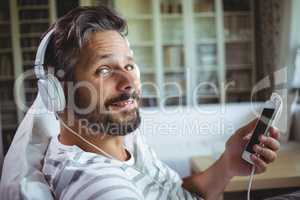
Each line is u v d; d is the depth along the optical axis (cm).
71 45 62
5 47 323
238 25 334
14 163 68
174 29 341
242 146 76
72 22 63
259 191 98
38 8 321
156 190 72
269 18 282
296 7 240
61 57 63
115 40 64
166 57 340
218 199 85
